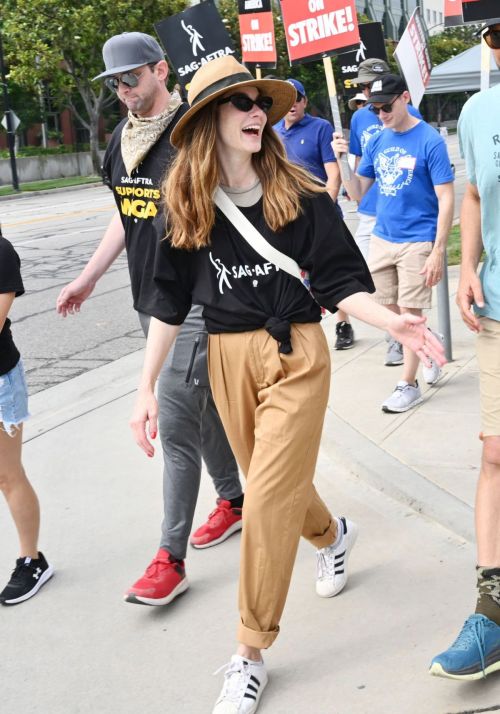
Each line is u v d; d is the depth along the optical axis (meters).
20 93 40.78
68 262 13.87
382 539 4.17
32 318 9.95
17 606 3.90
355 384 6.38
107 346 8.55
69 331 9.26
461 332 7.54
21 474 3.96
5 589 3.95
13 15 34.25
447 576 3.78
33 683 3.34
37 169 39.34
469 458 4.86
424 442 5.13
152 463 5.41
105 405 6.62
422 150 5.66
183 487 3.74
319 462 5.14
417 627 3.43
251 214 3.00
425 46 6.58
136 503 4.86
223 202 2.99
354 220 16.56
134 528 4.56
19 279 3.70
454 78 8.91
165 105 3.90
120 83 3.83
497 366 3.12
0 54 34.00
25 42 34.19
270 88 2.96
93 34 34.03
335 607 3.64
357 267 3.03
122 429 6.05
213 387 3.20
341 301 2.99
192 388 3.67
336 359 7.12
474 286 3.18
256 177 3.02
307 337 3.04
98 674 3.36
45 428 6.18
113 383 7.25
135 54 3.82
